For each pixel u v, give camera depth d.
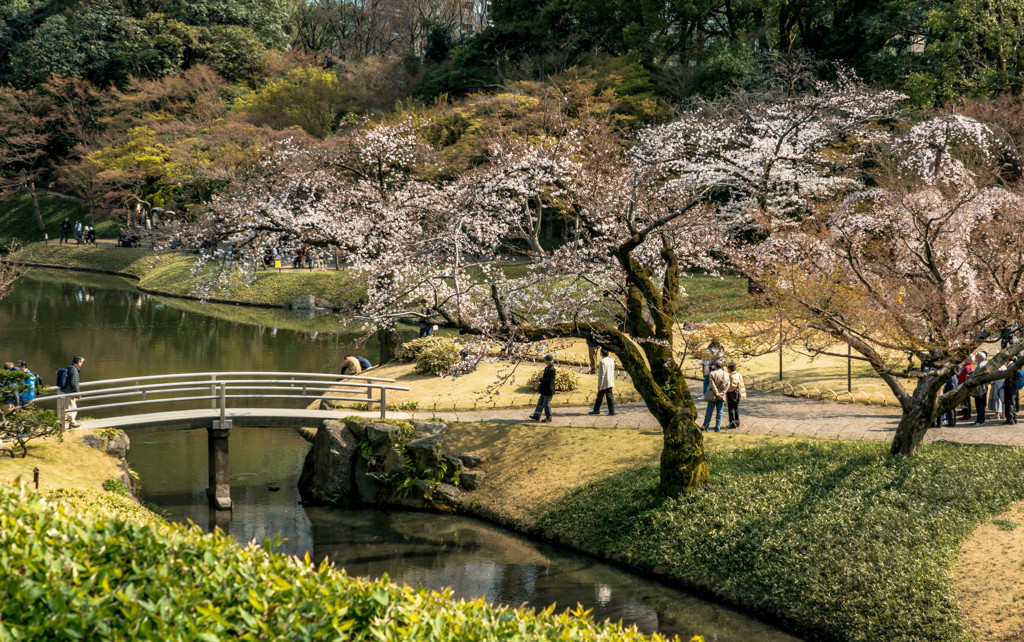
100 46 81.88
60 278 67.88
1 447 17.69
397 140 30.55
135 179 70.31
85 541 5.92
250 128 60.78
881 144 30.83
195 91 76.12
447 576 16.34
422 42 93.75
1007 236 18.25
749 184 27.25
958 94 35.66
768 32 52.28
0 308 52.09
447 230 22.55
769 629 14.01
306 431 25.05
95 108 78.69
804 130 27.73
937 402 16.91
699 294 36.34
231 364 35.94
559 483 19.62
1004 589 12.90
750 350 19.83
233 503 20.94
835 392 23.94
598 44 58.69
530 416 23.12
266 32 89.69
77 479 17.39
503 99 45.09
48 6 88.50
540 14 59.25
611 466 19.62
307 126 66.38
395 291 24.97
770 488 16.89
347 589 6.12
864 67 44.56
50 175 89.38
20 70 83.81
